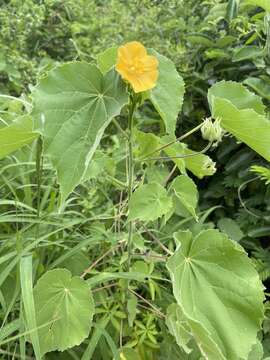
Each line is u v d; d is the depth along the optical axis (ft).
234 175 1.45
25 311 0.77
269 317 1.16
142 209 0.83
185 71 1.50
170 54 1.53
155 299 1.03
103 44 1.65
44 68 1.43
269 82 1.39
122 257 0.94
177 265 0.78
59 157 0.71
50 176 1.11
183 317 0.86
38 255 0.96
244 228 1.38
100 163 0.95
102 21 1.77
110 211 1.10
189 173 1.56
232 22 1.52
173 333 0.86
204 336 0.76
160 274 1.09
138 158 0.93
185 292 0.78
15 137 0.74
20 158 1.15
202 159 0.88
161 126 1.39
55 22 1.92
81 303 0.80
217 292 0.80
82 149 0.71
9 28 1.68
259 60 1.42
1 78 1.73
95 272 0.93
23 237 1.01
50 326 0.81
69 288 0.81
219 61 1.51
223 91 0.86
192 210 0.92
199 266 0.82
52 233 0.93
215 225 1.47
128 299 0.94
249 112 0.73
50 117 0.71
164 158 0.85
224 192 1.48
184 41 1.67
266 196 1.36
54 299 0.81
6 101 1.31
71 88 0.72
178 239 0.79
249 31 1.46
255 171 1.32
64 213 1.01
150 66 0.69
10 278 0.97
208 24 1.58
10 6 1.85
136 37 1.67
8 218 0.96
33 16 1.74
